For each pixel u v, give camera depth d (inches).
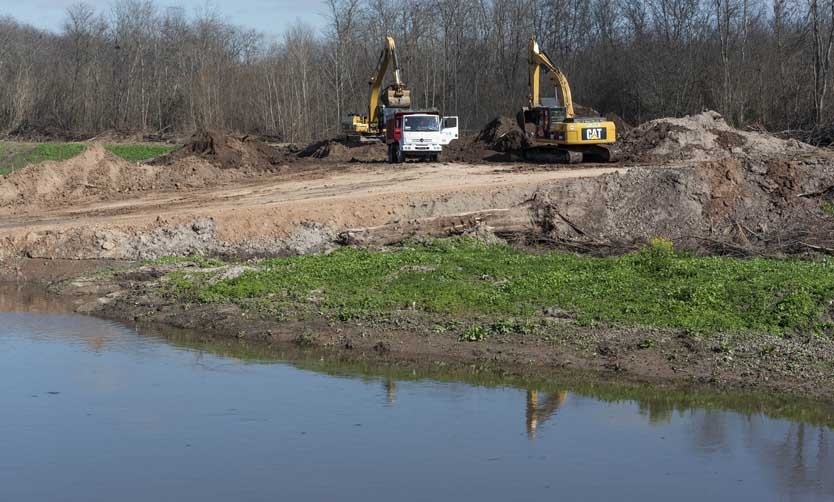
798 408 511.5
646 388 546.6
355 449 454.3
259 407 518.9
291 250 989.8
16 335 692.7
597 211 995.3
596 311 665.0
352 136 2132.1
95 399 533.6
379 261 837.8
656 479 416.8
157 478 419.8
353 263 839.1
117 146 2645.2
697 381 550.3
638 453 448.8
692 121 1678.2
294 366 608.7
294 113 2940.5
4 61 3289.9
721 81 2370.8
